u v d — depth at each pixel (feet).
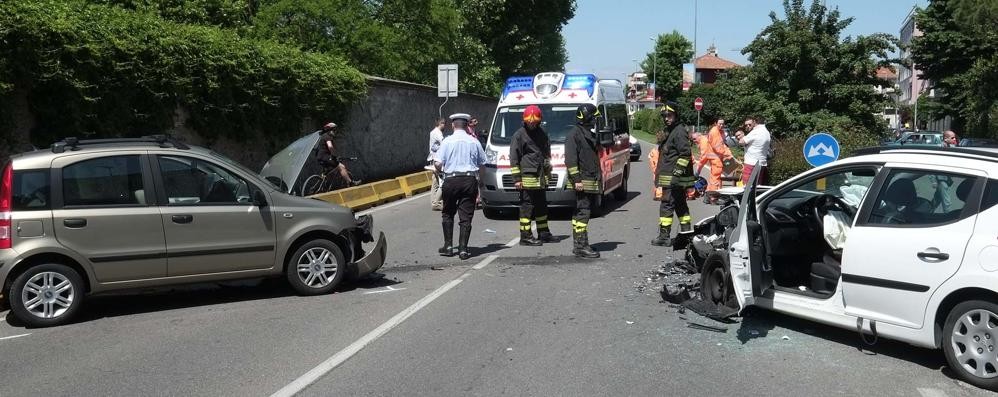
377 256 27.14
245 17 81.00
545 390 16.52
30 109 35.65
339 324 22.15
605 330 21.13
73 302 22.54
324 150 53.36
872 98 63.98
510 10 134.51
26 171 22.18
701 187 35.09
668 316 22.53
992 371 16.07
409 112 82.99
